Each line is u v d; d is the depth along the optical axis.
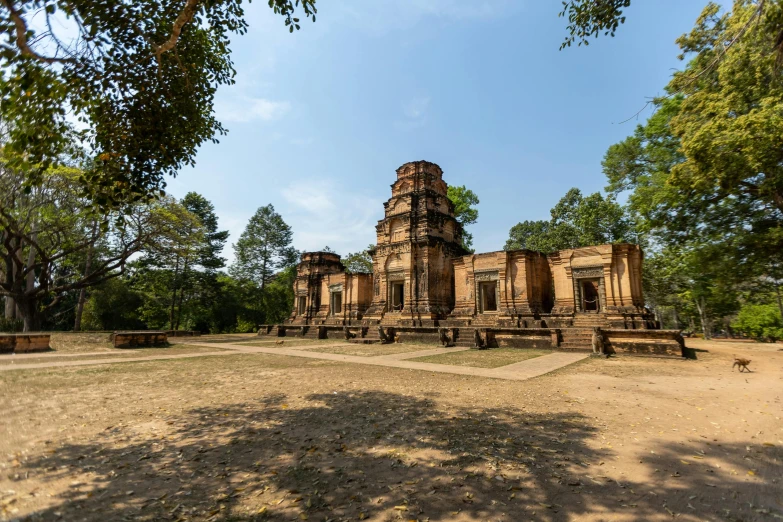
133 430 7.01
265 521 4.01
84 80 7.67
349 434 6.73
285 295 61.25
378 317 33.09
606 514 4.12
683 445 6.14
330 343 28.14
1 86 6.28
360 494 4.58
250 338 35.75
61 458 5.69
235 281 59.69
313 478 5.01
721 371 13.76
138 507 4.28
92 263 39.91
